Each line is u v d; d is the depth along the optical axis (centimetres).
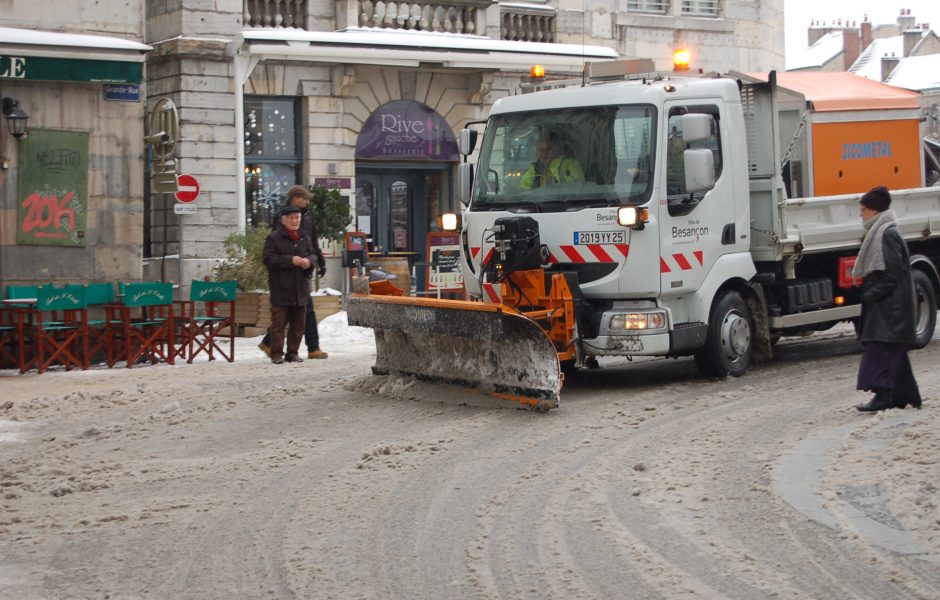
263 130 2653
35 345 1666
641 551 729
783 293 1476
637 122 1295
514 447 1041
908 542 729
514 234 1295
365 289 1372
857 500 823
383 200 2830
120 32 1797
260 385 1433
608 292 1288
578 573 689
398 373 1338
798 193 1513
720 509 820
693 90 1335
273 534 791
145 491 926
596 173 1304
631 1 3148
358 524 810
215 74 2562
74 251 1748
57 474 989
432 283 2570
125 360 1720
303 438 1109
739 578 674
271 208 2667
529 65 2708
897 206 1584
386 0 2705
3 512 870
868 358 1115
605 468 952
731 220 1376
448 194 2872
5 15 1730
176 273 2552
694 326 1329
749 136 1436
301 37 2456
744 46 3331
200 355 1852
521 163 1353
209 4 2555
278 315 1664
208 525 820
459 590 666
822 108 1517
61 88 1733
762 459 962
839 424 1084
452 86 2847
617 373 1500
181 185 2069
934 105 1652
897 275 1095
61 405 1323
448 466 977
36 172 1722
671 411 1192
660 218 1284
